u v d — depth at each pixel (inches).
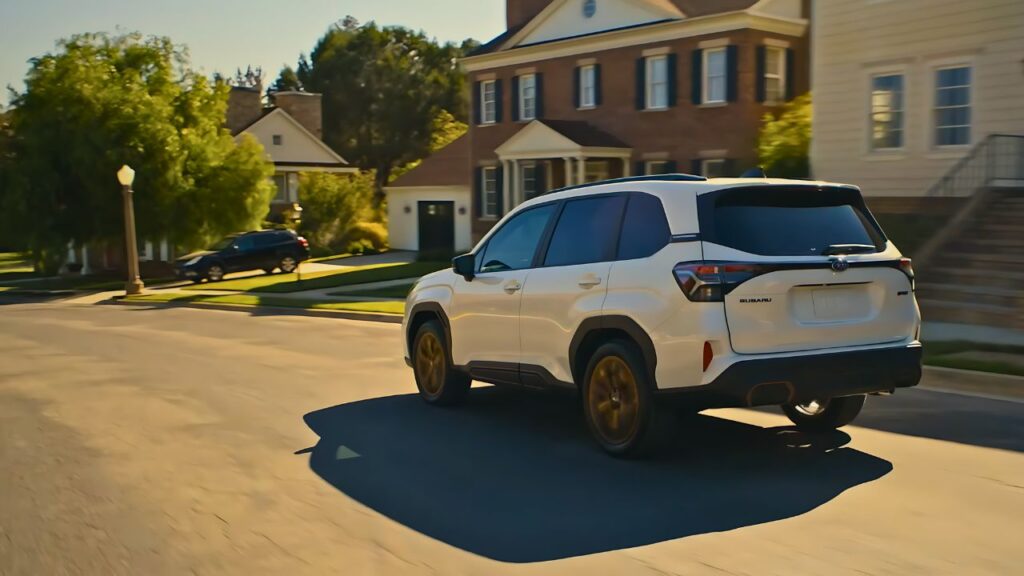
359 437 326.3
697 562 198.4
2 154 1529.3
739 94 1172.5
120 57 1587.1
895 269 270.5
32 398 429.1
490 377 336.8
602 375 283.4
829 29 858.1
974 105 766.5
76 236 1551.4
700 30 1202.6
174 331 754.2
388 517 235.8
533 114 1451.8
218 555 211.2
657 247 266.7
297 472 281.9
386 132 3316.9
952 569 191.0
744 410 348.5
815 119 878.4
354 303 924.0
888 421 325.7
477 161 1551.4
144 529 230.4
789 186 267.7
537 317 307.3
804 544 206.8
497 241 338.0
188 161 1594.5
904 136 814.5
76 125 1513.3
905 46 806.5
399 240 1913.1
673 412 267.6
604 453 291.3
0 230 1519.4
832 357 255.8
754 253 254.7
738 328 250.1
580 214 302.4
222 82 1676.9
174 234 1571.1
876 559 197.2
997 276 582.9
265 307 957.2
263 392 428.8
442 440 318.7
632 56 1294.3
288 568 202.2
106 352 609.0
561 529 222.5
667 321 257.8
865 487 248.2
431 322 374.6
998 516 223.3
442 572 197.9
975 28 759.7
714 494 245.8
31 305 1212.5
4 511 248.1
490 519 231.8
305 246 1519.4
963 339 490.3
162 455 307.9
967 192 767.7
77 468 292.7
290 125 2209.6
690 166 1233.4
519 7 1585.9
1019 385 368.2
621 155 1304.1
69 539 224.2
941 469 264.5
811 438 303.9
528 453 296.5
